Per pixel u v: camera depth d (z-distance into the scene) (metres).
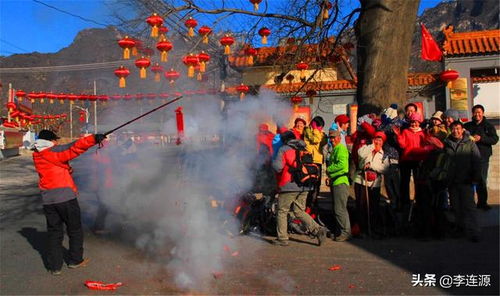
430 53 17.31
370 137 6.66
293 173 6.14
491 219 7.54
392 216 6.77
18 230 7.66
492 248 5.91
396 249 5.98
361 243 6.35
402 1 8.12
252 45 10.01
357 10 9.69
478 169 6.28
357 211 6.73
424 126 7.67
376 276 4.92
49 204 5.18
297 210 6.29
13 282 4.94
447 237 6.55
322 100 16.91
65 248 6.43
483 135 8.02
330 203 8.60
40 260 5.82
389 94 8.18
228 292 4.53
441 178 6.27
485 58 16.61
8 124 25.19
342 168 6.40
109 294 4.54
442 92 16.34
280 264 5.42
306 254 5.84
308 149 7.06
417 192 6.50
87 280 4.98
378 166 6.56
